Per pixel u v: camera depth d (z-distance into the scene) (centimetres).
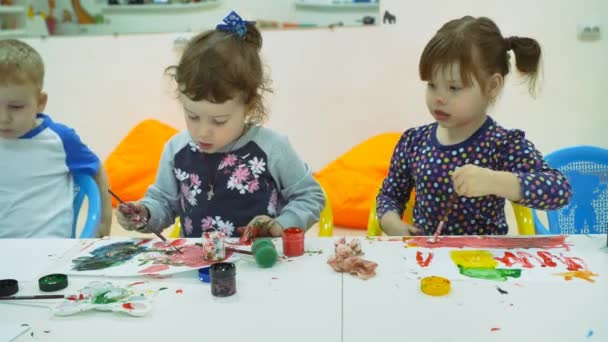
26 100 151
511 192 115
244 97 125
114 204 314
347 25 311
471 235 130
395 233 136
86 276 103
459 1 297
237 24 132
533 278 97
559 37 293
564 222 160
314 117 326
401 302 90
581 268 101
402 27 306
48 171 159
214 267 97
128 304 90
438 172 141
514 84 300
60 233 156
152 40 330
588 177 161
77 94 342
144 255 112
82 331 83
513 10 293
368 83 317
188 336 81
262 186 141
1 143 156
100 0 327
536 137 308
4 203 154
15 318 88
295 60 319
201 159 142
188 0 321
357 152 300
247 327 83
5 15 331
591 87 297
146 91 339
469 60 124
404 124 320
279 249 115
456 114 129
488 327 81
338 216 282
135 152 317
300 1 312
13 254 115
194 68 118
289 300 91
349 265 101
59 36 334
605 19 287
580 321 82
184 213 146
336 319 85
